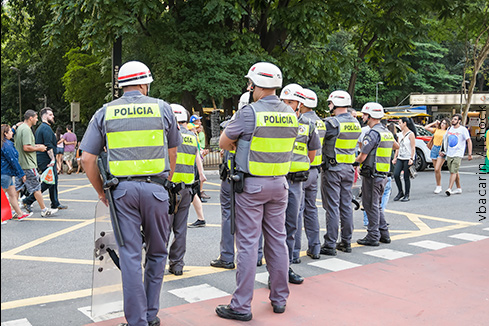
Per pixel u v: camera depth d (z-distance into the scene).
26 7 29.12
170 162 3.71
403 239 7.06
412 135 10.73
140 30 17.89
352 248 6.50
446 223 8.37
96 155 3.48
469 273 5.32
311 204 5.85
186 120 5.33
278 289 4.10
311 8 16.23
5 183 8.03
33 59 39.00
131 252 3.43
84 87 30.42
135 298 3.40
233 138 3.92
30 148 8.65
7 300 4.46
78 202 10.77
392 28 18.42
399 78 20.34
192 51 16.61
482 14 22.77
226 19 17.77
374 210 6.56
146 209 3.45
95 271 3.91
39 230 7.73
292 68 17.84
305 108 5.50
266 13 17.06
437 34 24.05
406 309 4.23
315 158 5.67
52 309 4.21
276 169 3.94
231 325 3.83
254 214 3.94
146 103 3.51
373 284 4.92
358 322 3.93
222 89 16.41
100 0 14.09
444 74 49.28
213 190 12.74
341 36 39.56
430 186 13.35
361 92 49.66
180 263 5.29
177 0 16.94
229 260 5.57
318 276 5.18
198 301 4.40
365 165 6.51
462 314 4.12
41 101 41.12
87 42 15.17
